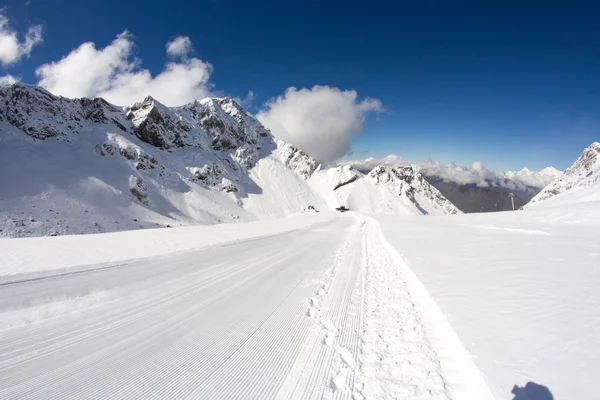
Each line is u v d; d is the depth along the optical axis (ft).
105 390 11.14
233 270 30.78
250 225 94.68
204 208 328.29
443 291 19.47
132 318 17.79
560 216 80.07
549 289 18.75
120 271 27.96
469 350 11.89
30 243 40.81
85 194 222.28
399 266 31.48
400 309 19.11
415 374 12.00
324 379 11.98
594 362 10.49
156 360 13.26
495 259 29.53
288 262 35.91
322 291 23.66
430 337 14.85
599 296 17.16
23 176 211.20
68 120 336.90
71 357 13.30
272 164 621.31
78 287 22.74
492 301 17.02
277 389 11.35
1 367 12.33
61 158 268.41
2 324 16.28
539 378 9.82
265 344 14.83
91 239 47.70
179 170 394.73
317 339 15.39
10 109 285.43
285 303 20.80
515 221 82.94
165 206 289.53
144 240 48.21
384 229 77.10
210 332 16.11
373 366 12.80
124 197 246.27
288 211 452.76
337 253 43.60
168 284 24.81
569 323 13.62
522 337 12.60
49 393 10.87
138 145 369.50
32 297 20.18
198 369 12.62
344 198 584.40
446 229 69.92
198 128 549.13
